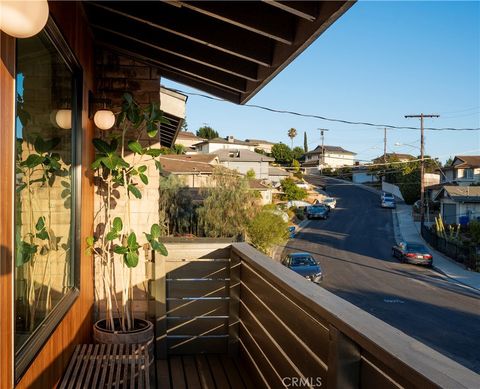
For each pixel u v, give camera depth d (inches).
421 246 898.1
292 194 1787.6
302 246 1035.9
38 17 61.6
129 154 167.3
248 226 562.3
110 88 166.7
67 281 117.6
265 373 117.0
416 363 48.6
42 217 93.4
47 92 96.4
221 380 134.3
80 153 126.0
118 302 160.4
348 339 67.1
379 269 816.3
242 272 149.4
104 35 158.6
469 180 1834.4
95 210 158.9
